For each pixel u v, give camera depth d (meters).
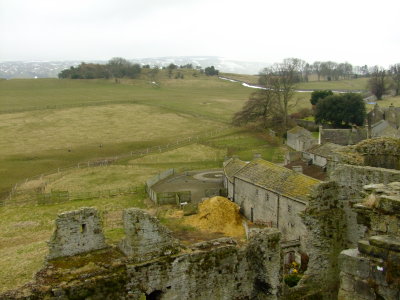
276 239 18.62
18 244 40.25
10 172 70.94
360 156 17.98
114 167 74.56
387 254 10.06
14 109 132.25
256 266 18.94
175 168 72.94
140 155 83.38
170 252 17.53
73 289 15.48
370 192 11.62
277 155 80.38
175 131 106.38
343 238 18.00
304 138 82.25
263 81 118.88
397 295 9.89
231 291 18.50
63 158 80.94
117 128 109.25
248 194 47.59
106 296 16.08
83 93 177.00
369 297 10.40
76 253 18.19
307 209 17.70
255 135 100.50
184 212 47.16
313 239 17.62
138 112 131.25
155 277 17.00
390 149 17.78
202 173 69.00
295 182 40.69
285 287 18.97
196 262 17.67
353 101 101.75
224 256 18.22
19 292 14.93
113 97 164.88
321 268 17.92
